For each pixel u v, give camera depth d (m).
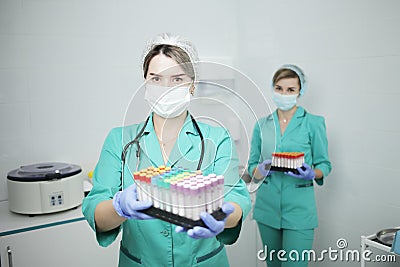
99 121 2.08
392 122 1.63
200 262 1.15
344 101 1.80
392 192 1.66
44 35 1.91
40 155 1.95
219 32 2.41
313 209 1.92
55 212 1.74
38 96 1.92
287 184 1.93
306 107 1.96
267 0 2.17
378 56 1.65
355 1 1.71
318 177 1.84
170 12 2.24
